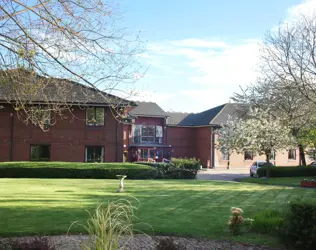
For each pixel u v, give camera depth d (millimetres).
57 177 23656
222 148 27984
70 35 6961
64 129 27656
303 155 30328
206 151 45594
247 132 25641
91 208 10656
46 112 8367
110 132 28203
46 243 6148
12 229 8094
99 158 28141
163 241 6445
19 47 6676
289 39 25484
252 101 29609
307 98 24609
